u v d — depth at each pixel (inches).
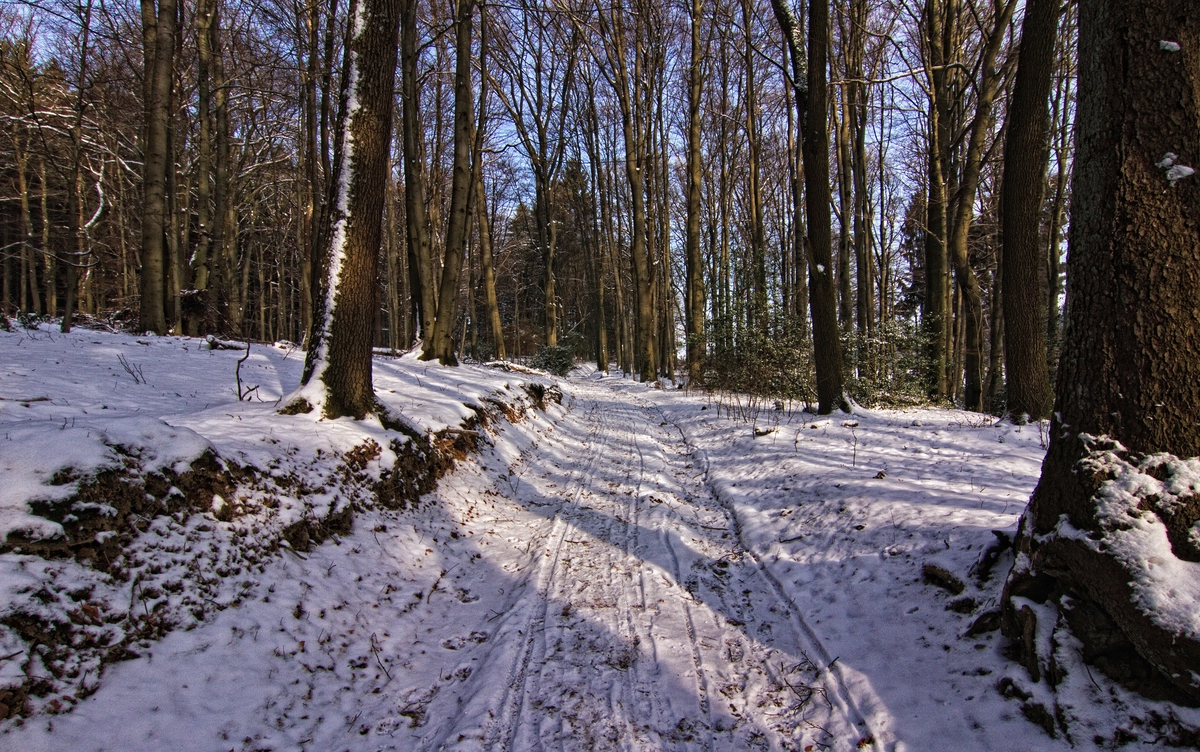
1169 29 110.2
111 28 560.7
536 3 683.4
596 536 236.4
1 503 112.0
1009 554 144.7
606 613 172.6
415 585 189.5
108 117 657.0
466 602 188.5
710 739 120.5
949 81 556.1
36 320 449.7
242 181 877.8
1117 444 113.1
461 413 331.9
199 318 554.6
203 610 133.3
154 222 451.5
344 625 155.9
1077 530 113.7
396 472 233.9
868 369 517.3
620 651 152.4
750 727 124.3
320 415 235.0
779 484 271.3
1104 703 103.5
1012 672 117.1
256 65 591.5
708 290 1266.0
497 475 313.1
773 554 210.4
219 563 143.8
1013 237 305.7
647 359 921.5
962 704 118.4
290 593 153.3
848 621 159.5
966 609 141.4
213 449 162.6
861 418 368.8
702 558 215.8
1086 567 109.6
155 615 124.4
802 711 128.9
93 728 102.2
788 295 729.0
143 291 449.7
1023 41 294.7
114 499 129.9
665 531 239.3
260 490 169.3
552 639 157.2
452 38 684.7
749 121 753.0
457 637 164.6
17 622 103.2
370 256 250.8
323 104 502.0
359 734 121.3
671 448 415.8
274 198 1037.8
